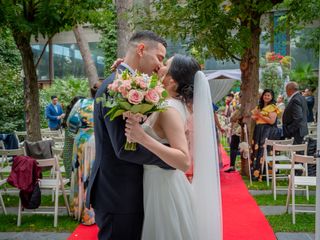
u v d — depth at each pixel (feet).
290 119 25.08
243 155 26.76
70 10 23.15
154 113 7.07
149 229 7.45
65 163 18.22
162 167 7.20
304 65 59.62
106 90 7.22
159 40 7.48
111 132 6.81
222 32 24.25
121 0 27.09
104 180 7.35
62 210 18.81
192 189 8.01
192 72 7.91
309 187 23.59
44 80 70.64
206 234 7.89
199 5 23.58
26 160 16.22
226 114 46.42
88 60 38.50
